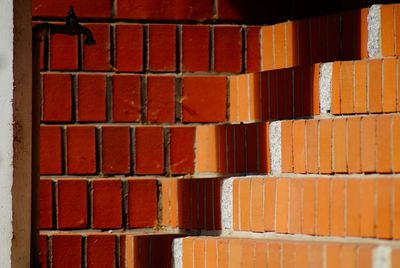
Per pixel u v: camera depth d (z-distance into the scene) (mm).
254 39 5734
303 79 5113
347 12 5242
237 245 4453
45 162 5480
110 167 5531
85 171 5508
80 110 5543
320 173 4660
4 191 4730
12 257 4719
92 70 5566
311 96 5062
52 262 5363
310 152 4715
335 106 4898
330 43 5324
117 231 5484
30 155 4859
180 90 5648
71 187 5465
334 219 4273
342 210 4238
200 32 5676
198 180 5168
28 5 4867
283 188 4555
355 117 4547
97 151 5531
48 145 5484
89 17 5574
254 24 5734
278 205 4578
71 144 5508
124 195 5504
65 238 5363
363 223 4145
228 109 5684
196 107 5648
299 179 4473
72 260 5367
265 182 4668
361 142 4477
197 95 5652
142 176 5562
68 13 5312
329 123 4625
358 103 4812
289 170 4863
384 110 4730
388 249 3742
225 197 4973
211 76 5672
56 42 5543
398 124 4363
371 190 4125
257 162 5137
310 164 4715
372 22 5082
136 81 5602
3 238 4723
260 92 5418
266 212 4656
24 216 4801
